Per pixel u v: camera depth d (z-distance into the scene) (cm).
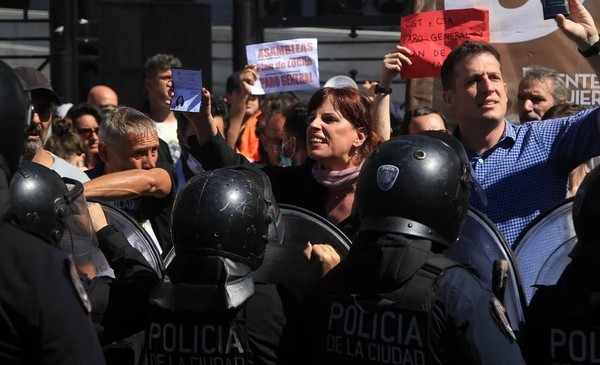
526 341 288
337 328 285
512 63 561
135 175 433
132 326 321
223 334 291
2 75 249
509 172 393
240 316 290
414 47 496
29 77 439
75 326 237
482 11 488
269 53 560
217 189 295
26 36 1098
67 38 916
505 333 271
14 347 234
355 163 395
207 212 291
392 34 1091
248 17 885
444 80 408
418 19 496
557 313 280
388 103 476
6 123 247
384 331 275
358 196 292
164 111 694
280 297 299
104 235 339
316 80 557
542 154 392
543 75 541
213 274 290
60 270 240
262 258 300
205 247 291
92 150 687
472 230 330
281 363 294
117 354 318
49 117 448
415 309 271
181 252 296
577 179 454
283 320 296
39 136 445
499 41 561
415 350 270
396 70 471
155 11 878
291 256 321
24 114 253
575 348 277
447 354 270
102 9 877
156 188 442
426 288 272
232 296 288
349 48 1092
